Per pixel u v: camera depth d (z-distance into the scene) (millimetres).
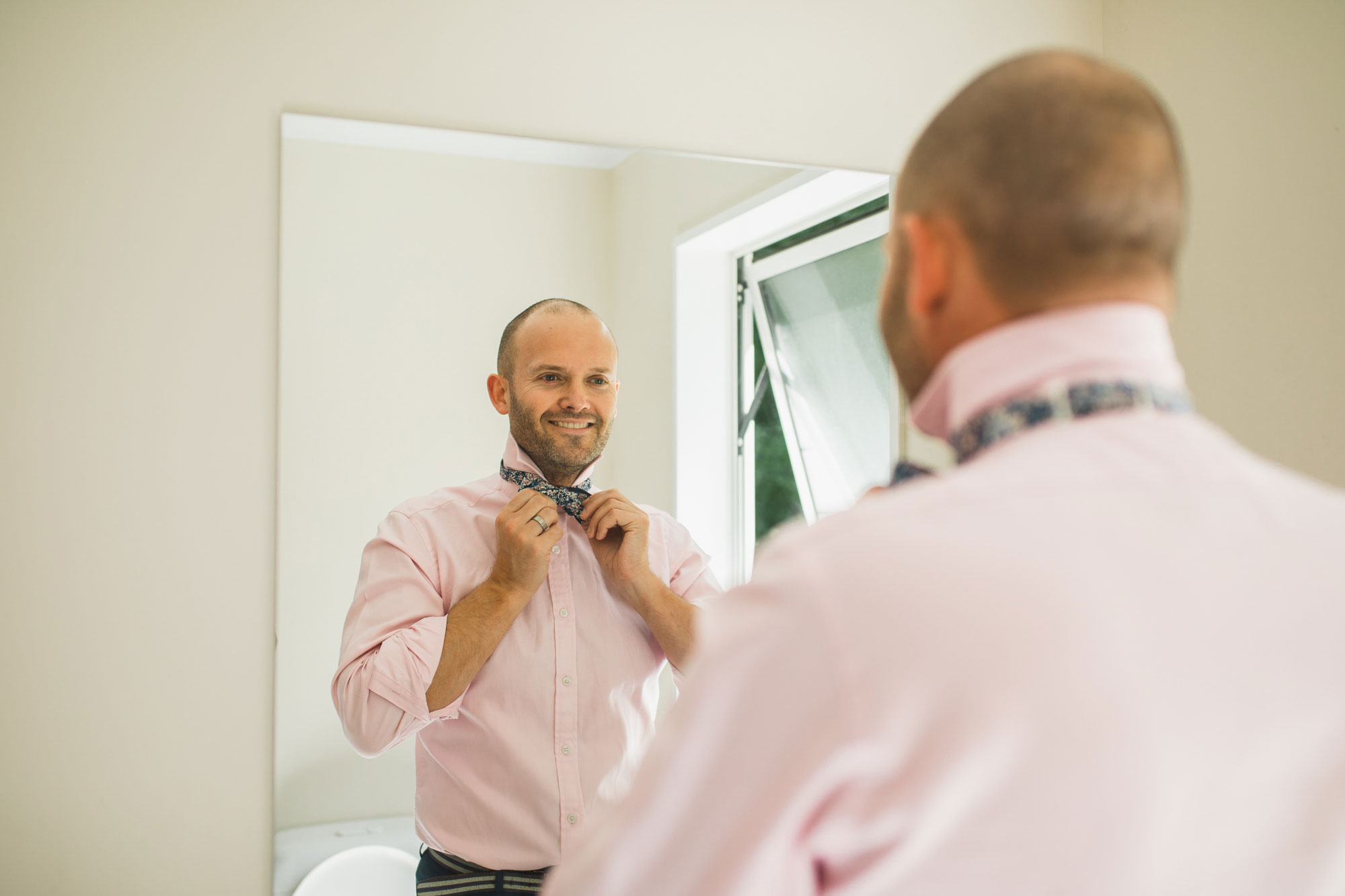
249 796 1371
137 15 1365
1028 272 480
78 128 1336
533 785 1229
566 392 1377
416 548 1311
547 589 1300
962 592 415
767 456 1624
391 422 1426
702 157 1612
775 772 426
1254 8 1562
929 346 534
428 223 1464
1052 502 439
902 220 536
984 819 423
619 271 1558
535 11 1549
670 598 1304
